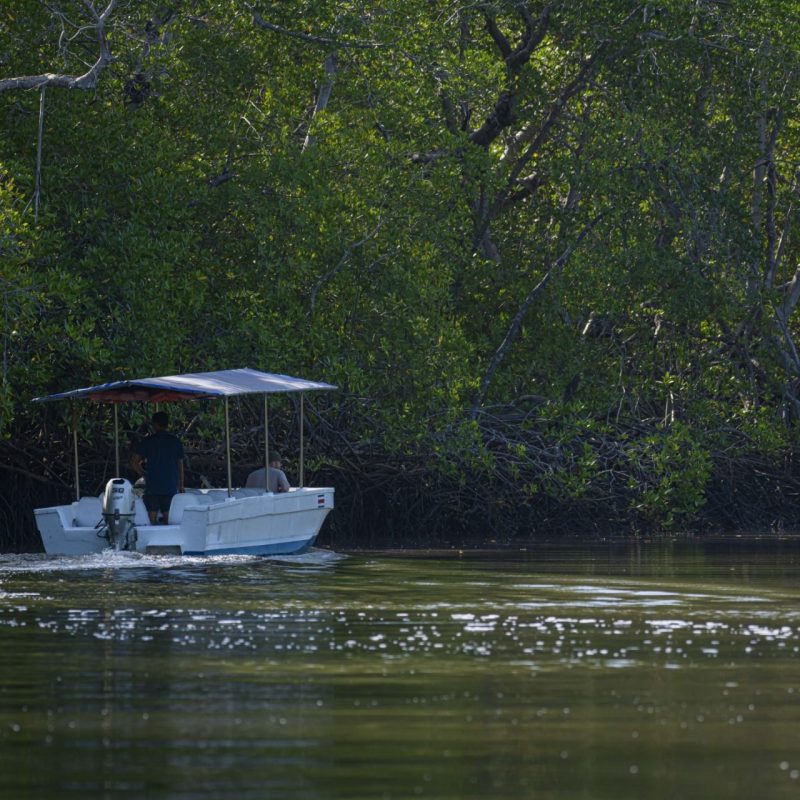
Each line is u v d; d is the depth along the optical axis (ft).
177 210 192.34
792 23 233.55
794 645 90.79
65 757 59.11
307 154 204.44
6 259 158.92
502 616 105.70
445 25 227.40
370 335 206.18
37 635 94.22
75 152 193.88
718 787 54.29
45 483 193.57
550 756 59.26
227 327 198.18
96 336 186.39
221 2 206.80
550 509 220.02
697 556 168.76
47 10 189.16
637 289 237.25
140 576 134.92
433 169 222.69
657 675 78.89
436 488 212.02
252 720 66.33
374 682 76.43
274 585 128.26
